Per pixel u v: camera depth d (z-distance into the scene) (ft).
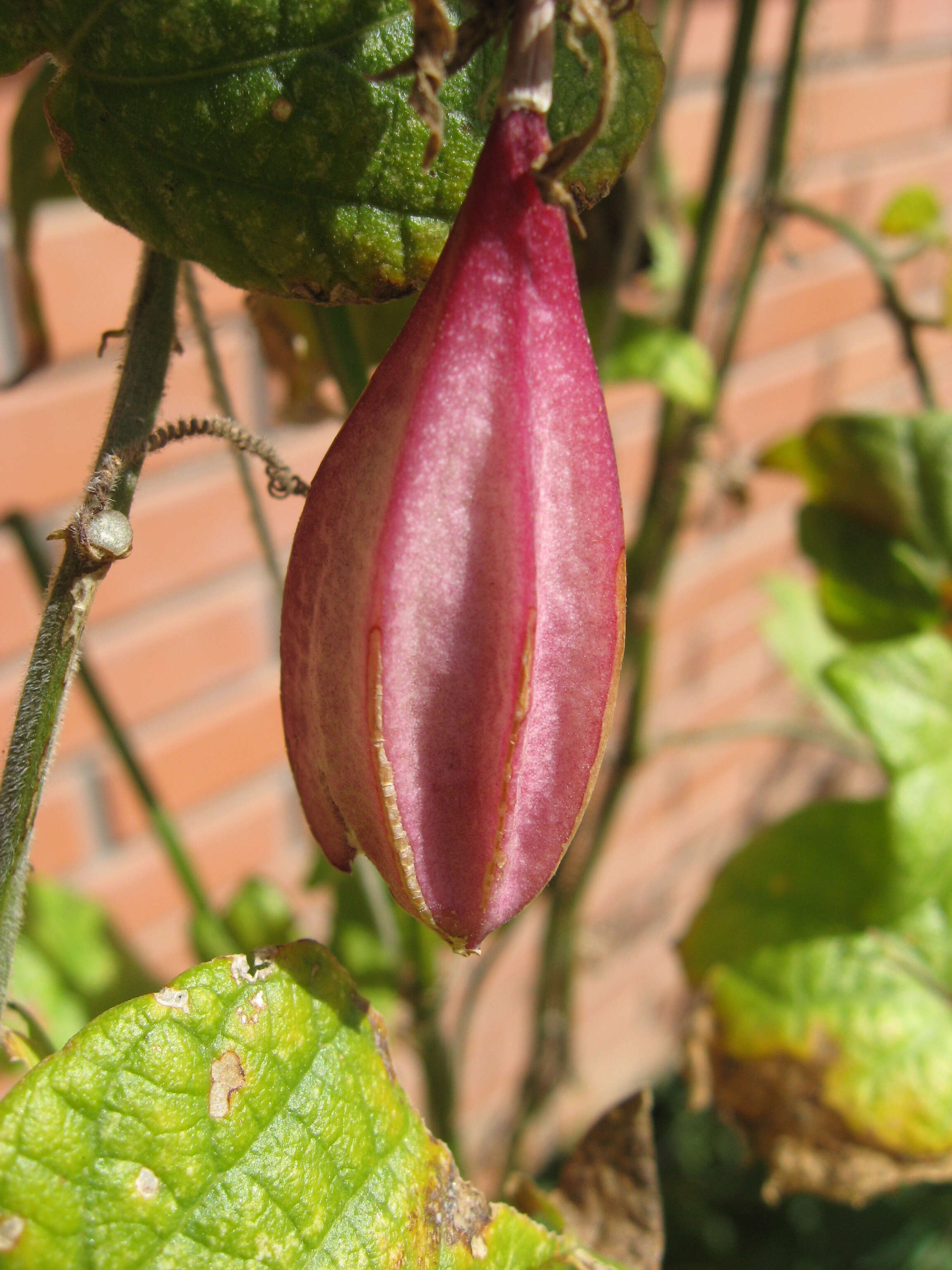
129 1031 0.39
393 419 0.37
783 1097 0.71
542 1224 0.48
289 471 0.45
